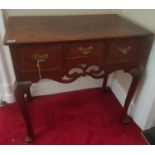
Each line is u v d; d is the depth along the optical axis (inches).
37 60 37.2
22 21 45.2
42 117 56.5
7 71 55.5
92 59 40.6
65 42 36.2
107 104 62.4
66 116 57.1
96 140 49.9
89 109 60.0
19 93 40.2
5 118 55.3
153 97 46.8
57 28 41.7
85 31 40.6
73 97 64.7
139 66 45.7
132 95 49.9
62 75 41.0
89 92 67.3
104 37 37.9
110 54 41.1
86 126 54.0
